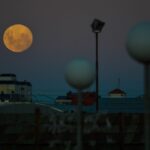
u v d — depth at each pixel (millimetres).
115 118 64062
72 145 62500
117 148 63625
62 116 63094
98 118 63656
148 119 39812
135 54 39812
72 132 62781
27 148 64062
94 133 63250
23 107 84375
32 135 64188
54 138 62875
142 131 64688
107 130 63531
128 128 64500
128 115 64562
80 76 47094
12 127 64438
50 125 63125
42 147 62969
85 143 63094
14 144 64188
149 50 38906
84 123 63312
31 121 64562
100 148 63219
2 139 64188
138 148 64438
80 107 49469
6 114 64562
